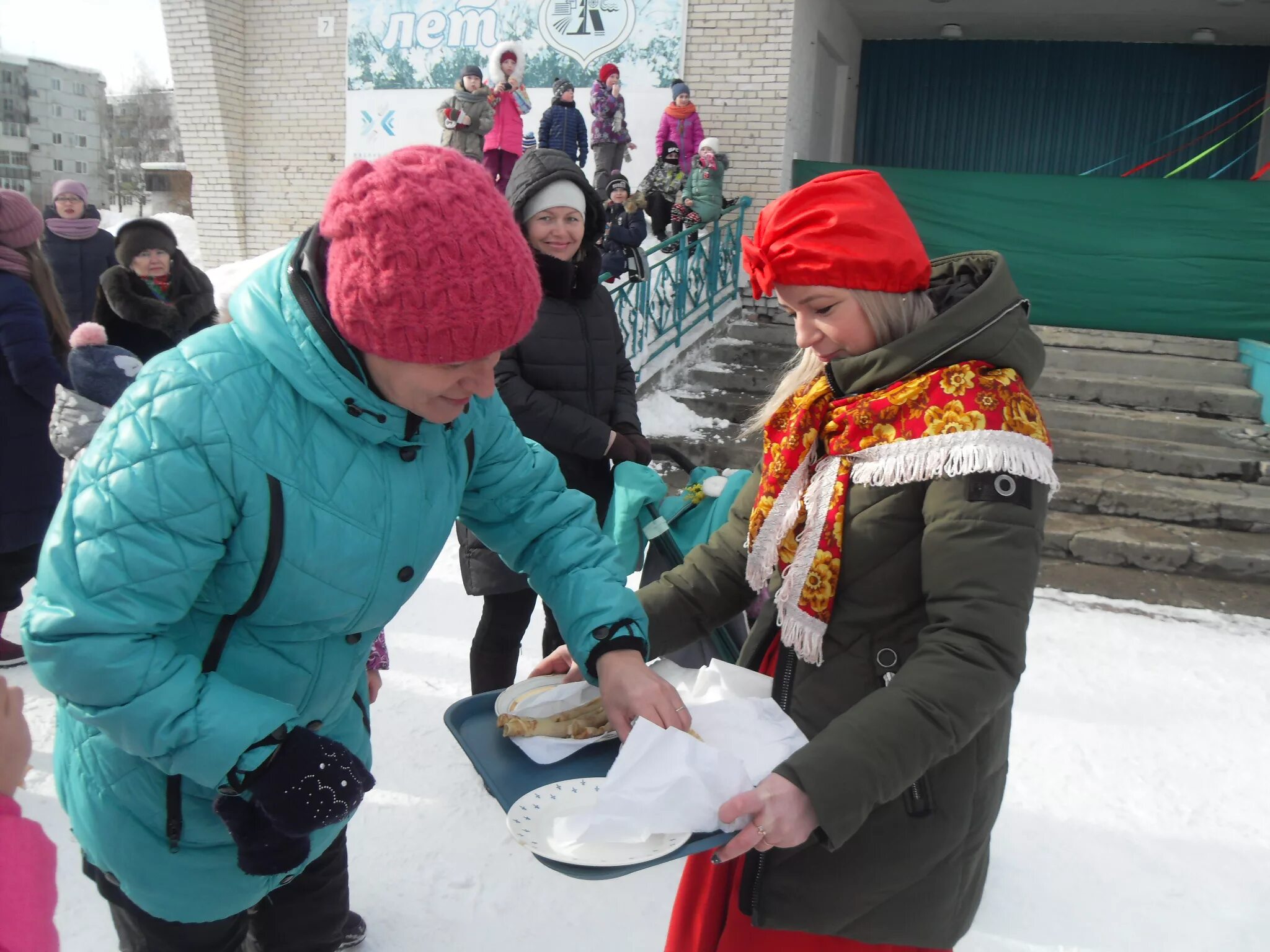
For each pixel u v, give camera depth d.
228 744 1.03
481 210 0.95
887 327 1.26
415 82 10.50
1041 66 11.95
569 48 9.68
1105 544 4.80
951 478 1.14
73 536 1.01
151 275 3.88
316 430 1.09
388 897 2.23
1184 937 2.22
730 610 1.53
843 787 1.03
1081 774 2.89
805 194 1.24
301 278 1.06
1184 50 11.56
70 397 2.94
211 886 1.31
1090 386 6.46
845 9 11.05
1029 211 7.80
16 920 0.75
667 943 1.57
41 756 2.75
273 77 11.25
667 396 6.73
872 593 1.24
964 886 1.32
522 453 1.42
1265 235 7.24
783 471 1.33
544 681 1.36
